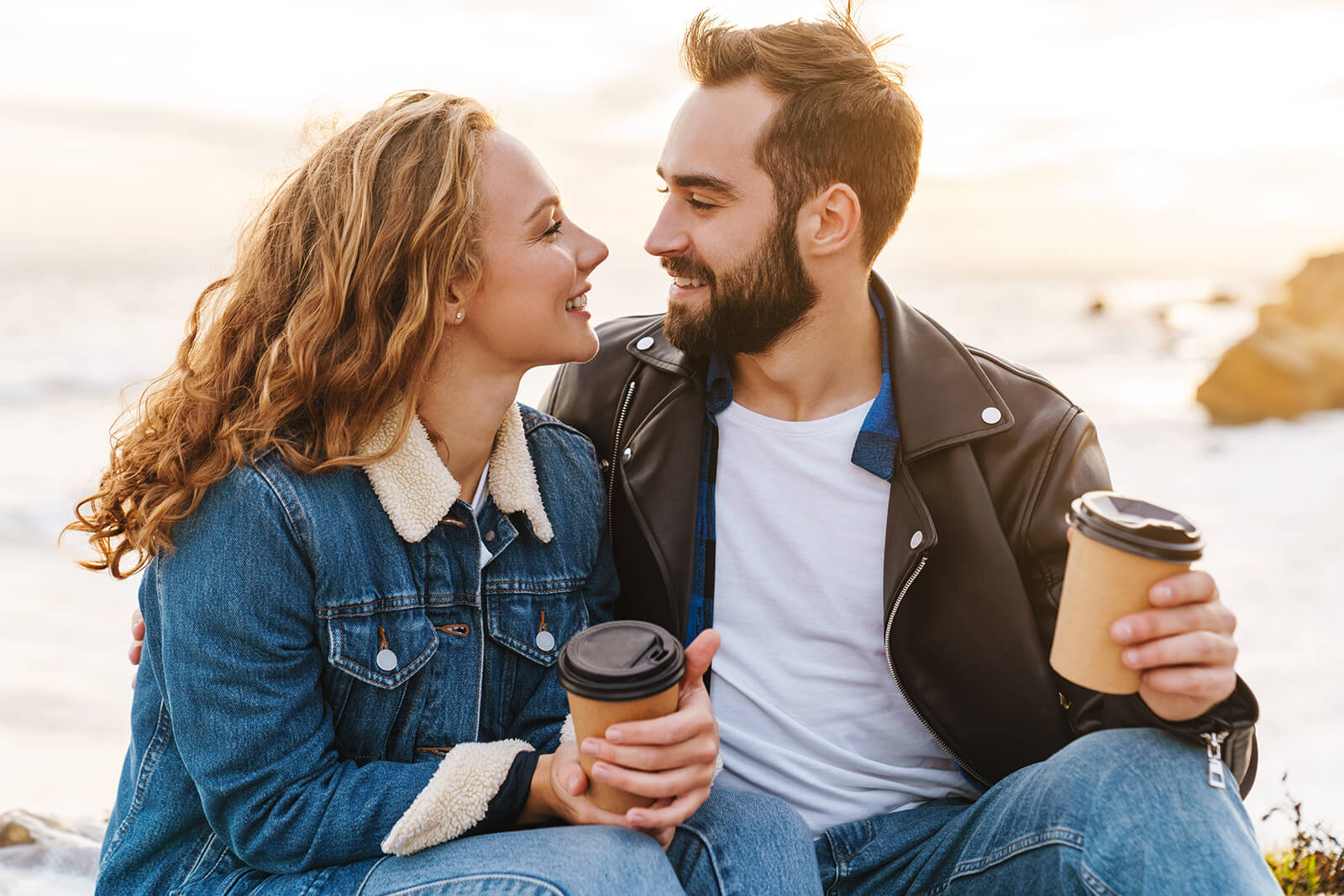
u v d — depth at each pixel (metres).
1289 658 8.49
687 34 2.02
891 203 2.00
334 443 1.59
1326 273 21.31
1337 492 15.36
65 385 22.97
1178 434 19.83
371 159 1.59
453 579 1.71
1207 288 52.06
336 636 1.56
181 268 55.38
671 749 1.37
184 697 1.48
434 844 1.46
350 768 1.53
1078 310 43.03
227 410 1.61
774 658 1.95
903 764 1.96
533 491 1.80
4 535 12.79
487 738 1.77
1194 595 1.34
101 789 6.22
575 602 1.89
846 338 1.99
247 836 1.48
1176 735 1.48
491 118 1.70
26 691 7.99
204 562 1.49
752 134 1.91
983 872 1.60
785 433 1.98
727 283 1.95
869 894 1.79
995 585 1.82
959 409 1.88
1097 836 1.43
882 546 1.94
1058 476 1.84
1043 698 1.81
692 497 1.96
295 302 1.65
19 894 2.28
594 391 2.18
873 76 1.97
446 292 1.61
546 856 1.36
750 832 1.54
